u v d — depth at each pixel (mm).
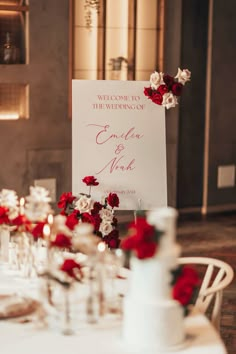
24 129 6309
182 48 7059
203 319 2482
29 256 2918
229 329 4406
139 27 6746
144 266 2254
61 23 6332
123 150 3785
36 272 2854
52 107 6414
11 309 2455
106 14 6605
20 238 2924
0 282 2828
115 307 2547
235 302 4871
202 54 7191
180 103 7152
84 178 3662
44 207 2633
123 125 3777
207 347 2256
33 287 2771
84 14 6512
